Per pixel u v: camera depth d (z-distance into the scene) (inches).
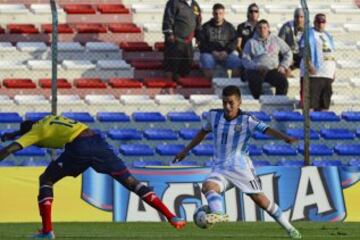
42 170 2114.9
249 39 2783.0
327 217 2133.4
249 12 2851.9
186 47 2819.9
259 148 2632.9
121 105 2780.5
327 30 3157.0
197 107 2795.3
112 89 2874.0
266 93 2871.6
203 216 1465.3
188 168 2127.2
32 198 2095.2
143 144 2637.8
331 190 2146.9
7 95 2851.9
